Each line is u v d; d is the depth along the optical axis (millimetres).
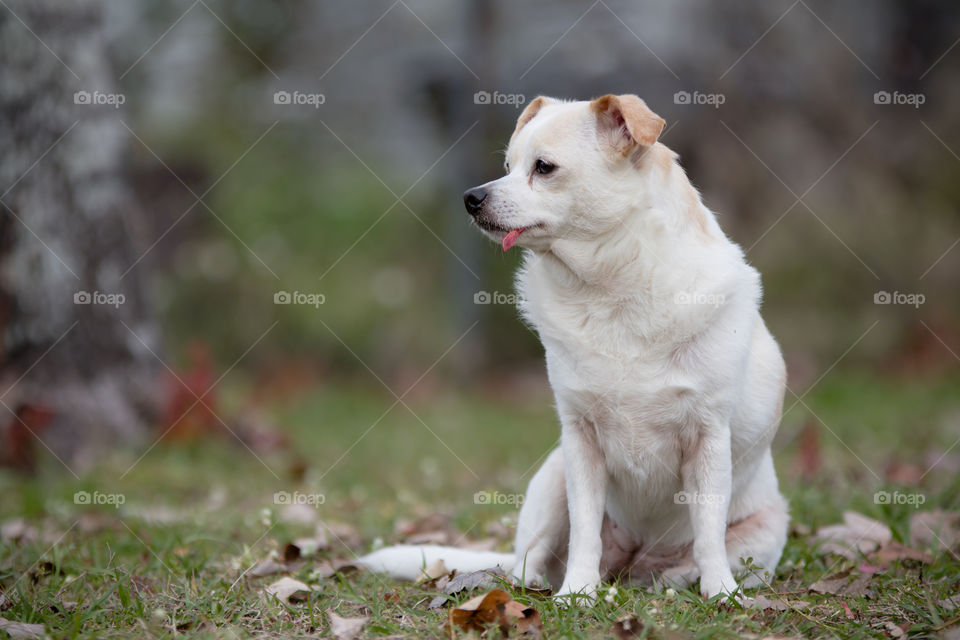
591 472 4750
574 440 4758
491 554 5246
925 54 17000
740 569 4879
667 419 4590
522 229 4672
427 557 5211
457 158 15289
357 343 15320
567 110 4789
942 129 16906
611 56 14625
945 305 15797
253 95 16531
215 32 16609
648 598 4395
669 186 4676
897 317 15664
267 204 15945
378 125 16391
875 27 16766
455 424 12156
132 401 9391
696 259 4586
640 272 4559
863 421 11039
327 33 16438
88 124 9195
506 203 4672
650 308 4543
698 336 4520
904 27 16922
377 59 16109
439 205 15977
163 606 4480
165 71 16469
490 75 14641
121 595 4465
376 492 8086
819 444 9289
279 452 9570
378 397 14273
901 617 4258
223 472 8758
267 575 5289
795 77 15969
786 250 15469
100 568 5176
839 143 16328
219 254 15578
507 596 4023
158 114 16234
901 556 5309
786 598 4523
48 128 8992
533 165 4746
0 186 8961
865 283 15703
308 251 15805
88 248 9164
